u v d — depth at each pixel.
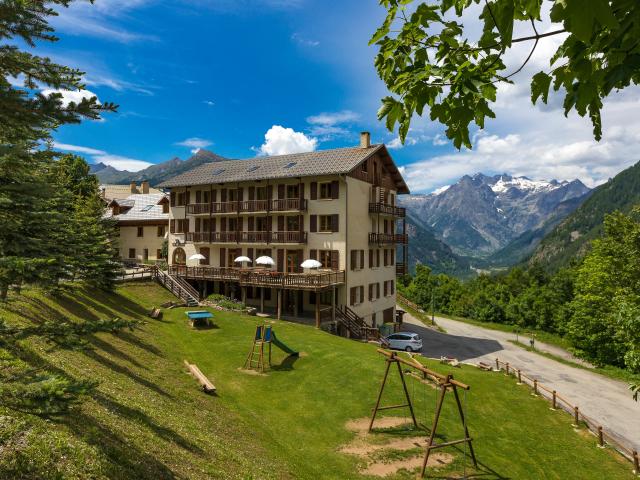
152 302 34.44
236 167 43.97
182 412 14.38
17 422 8.66
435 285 77.00
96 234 30.48
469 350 40.38
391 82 4.04
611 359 36.31
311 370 22.44
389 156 41.31
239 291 41.09
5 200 7.10
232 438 13.80
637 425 22.97
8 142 6.79
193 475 9.91
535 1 2.78
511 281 80.88
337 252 35.47
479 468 14.19
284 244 37.19
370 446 15.11
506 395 22.53
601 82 2.77
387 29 3.92
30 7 5.44
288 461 13.32
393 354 16.45
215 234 40.97
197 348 25.09
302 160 40.22
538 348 44.47
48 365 12.45
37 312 18.97
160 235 54.59
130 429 10.85
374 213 39.25
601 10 1.78
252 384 20.42
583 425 19.45
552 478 14.44
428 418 17.81
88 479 7.88
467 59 3.55
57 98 5.61
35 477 7.35
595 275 37.44
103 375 14.45
